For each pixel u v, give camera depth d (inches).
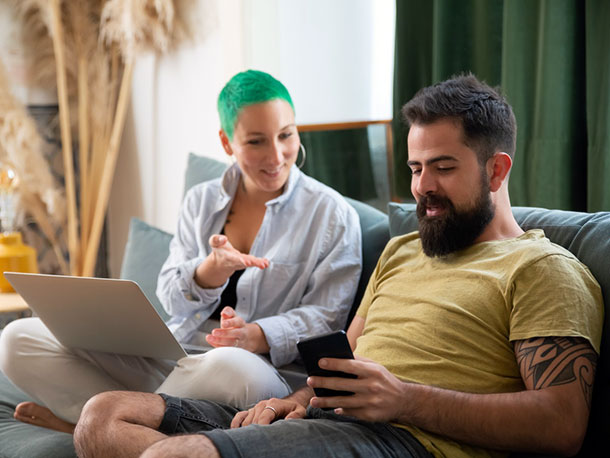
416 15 90.3
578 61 73.6
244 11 112.2
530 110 77.4
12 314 135.5
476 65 84.7
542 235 56.1
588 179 71.9
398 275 60.9
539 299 49.9
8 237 105.5
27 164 127.3
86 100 133.9
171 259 80.8
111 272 149.5
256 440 45.6
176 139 131.7
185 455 43.6
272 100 73.1
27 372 69.7
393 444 48.2
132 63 129.3
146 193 139.9
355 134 101.7
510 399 47.4
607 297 51.5
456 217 55.4
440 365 52.2
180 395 62.8
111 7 126.8
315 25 109.4
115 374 70.7
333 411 52.1
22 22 132.5
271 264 74.4
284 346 69.2
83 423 53.2
